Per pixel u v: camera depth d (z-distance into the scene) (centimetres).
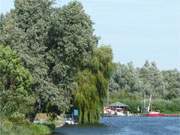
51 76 8012
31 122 7712
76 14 7988
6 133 5950
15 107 6694
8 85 6788
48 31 7956
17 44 7619
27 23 8081
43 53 7931
